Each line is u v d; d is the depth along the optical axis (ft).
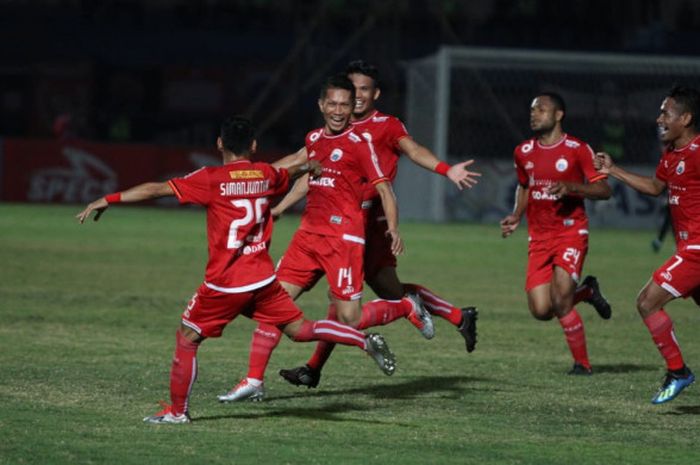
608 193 95.81
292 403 81.05
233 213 70.74
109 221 260.21
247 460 63.10
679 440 71.46
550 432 73.00
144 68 335.67
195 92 337.11
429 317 85.92
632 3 364.79
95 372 90.89
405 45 338.54
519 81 300.40
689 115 79.97
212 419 74.28
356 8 340.18
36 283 152.87
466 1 358.23
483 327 126.11
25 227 236.63
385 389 87.81
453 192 287.48
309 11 348.59
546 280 98.48
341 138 81.25
